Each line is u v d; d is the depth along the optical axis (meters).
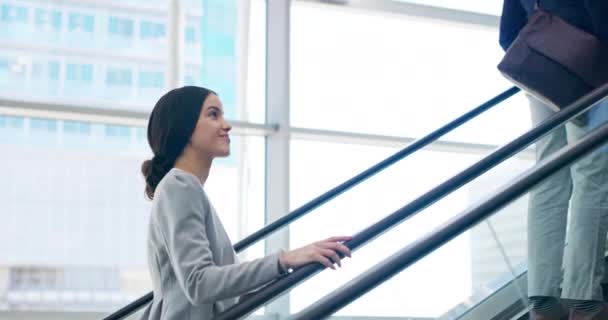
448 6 7.15
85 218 6.12
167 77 6.54
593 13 2.49
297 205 6.48
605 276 2.18
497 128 4.09
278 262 1.69
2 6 6.29
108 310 6.04
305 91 6.72
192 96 1.94
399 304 1.85
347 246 1.83
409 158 6.04
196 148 1.93
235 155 6.49
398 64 6.90
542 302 2.18
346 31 6.89
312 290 2.20
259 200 6.48
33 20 6.34
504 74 2.69
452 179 2.12
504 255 2.11
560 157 1.92
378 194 5.96
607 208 2.15
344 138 6.63
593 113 2.35
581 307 2.18
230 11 6.76
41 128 6.14
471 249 2.05
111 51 6.46
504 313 2.12
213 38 6.70
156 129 1.93
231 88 6.67
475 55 7.05
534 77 2.63
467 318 2.04
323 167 6.58
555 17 2.63
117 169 6.23
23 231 5.99
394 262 1.68
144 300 2.71
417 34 7.00
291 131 6.55
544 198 2.15
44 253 6.00
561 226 2.14
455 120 3.47
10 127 6.07
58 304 5.96
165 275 1.77
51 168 6.11
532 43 2.62
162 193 1.77
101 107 6.25
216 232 1.82
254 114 6.66
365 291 1.63
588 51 2.54
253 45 6.74
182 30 6.64
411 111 6.84
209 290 1.64
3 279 5.89
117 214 6.18
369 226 1.92
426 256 1.78
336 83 6.77
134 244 6.18
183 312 1.73
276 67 6.65
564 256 2.16
